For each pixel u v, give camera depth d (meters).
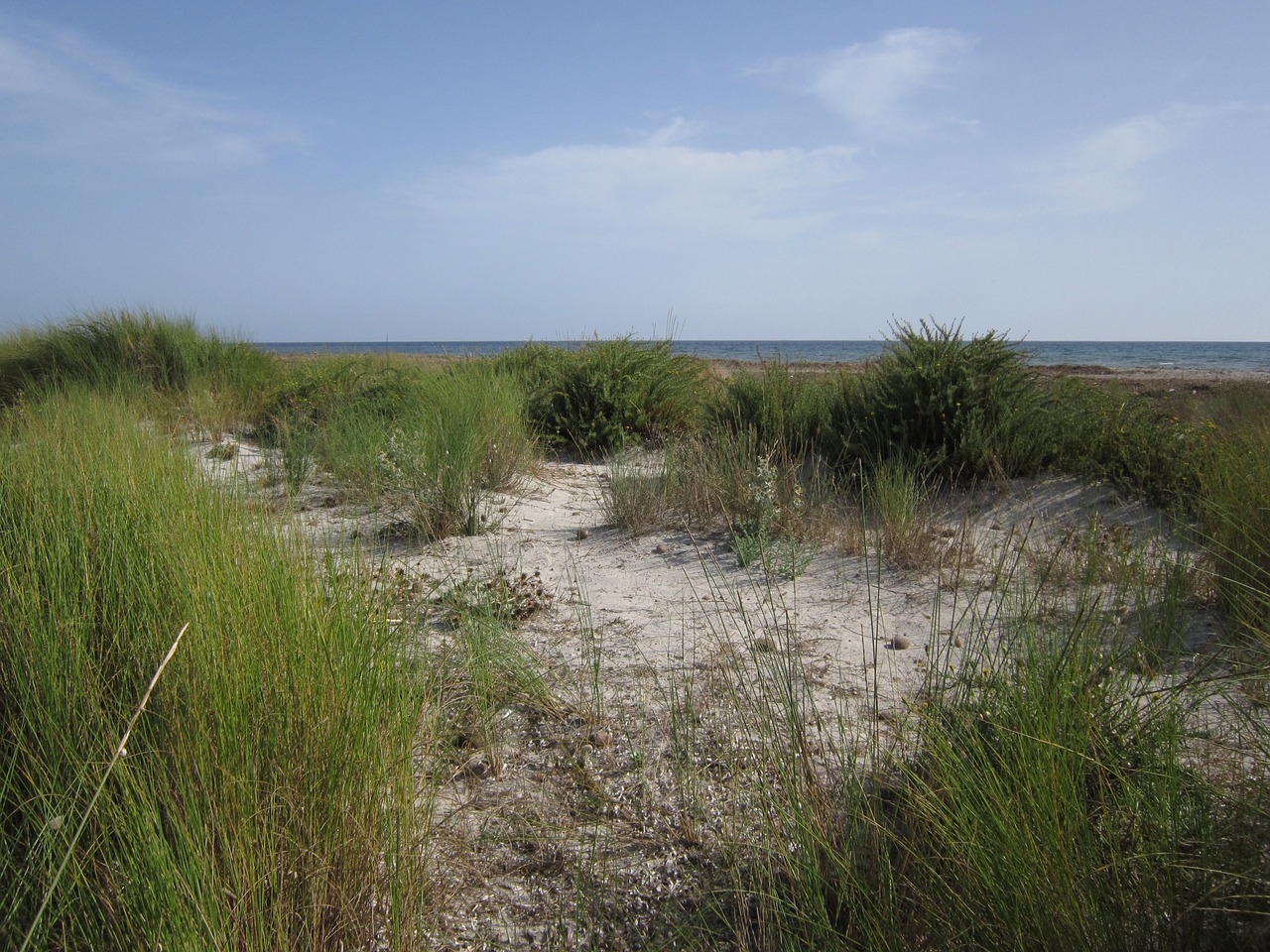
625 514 5.89
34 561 2.71
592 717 3.05
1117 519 5.45
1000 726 2.17
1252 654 2.83
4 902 1.63
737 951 1.94
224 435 8.80
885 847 2.04
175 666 2.14
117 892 1.65
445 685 3.13
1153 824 1.83
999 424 6.32
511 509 6.40
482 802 2.56
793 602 4.35
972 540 5.09
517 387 9.26
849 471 6.53
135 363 10.40
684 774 2.64
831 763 2.58
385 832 2.04
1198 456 5.63
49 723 1.99
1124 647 2.91
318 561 3.14
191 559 2.56
